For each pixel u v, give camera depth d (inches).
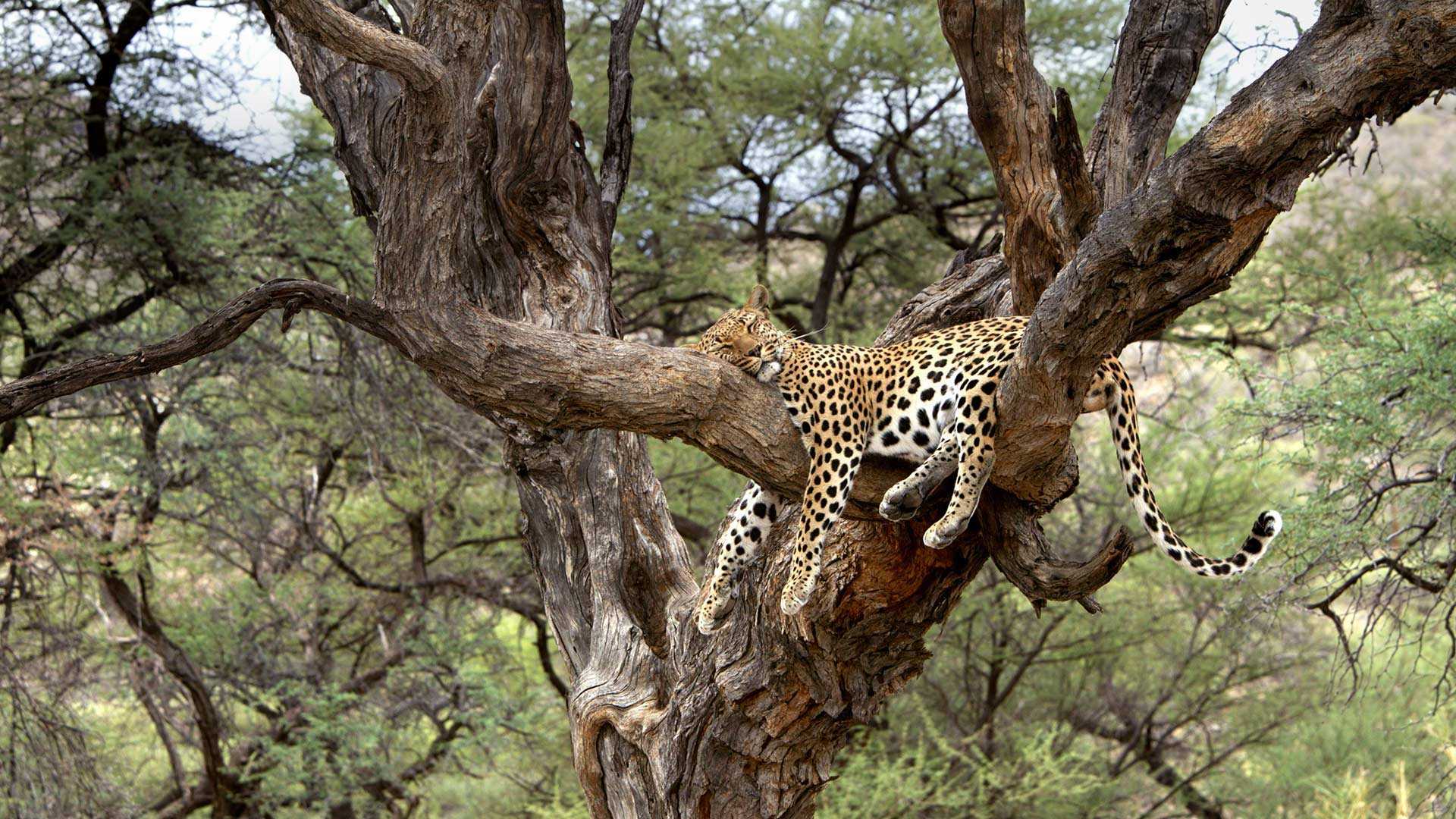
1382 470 383.2
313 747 579.8
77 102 520.1
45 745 450.9
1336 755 601.9
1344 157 280.2
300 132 620.7
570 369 161.9
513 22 238.2
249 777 603.8
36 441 550.3
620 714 253.1
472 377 161.2
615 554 266.8
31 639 515.5
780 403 174.2
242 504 563.2
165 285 519.2
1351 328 386.3
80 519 489.7
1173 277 140.0
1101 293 141.3
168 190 482.0
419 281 155.5
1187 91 208.8
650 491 275.6
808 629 203.6
